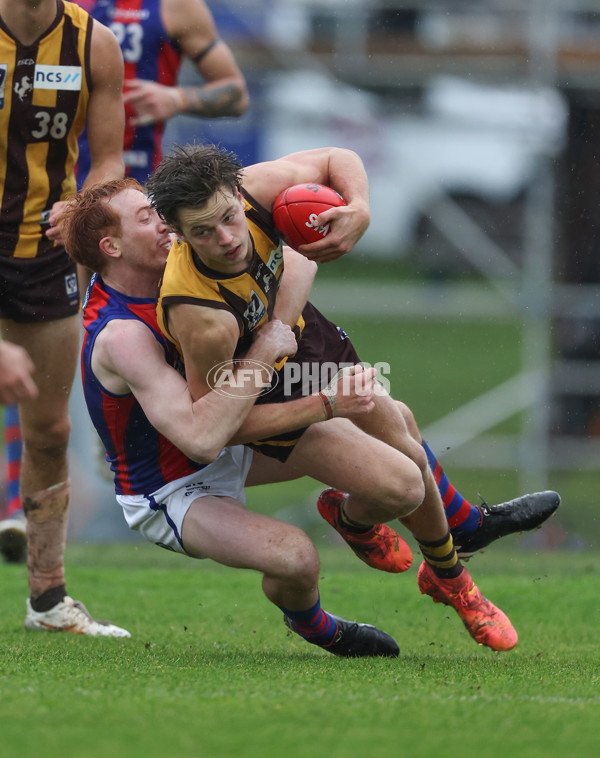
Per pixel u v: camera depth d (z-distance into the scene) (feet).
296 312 41.45
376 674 36.50
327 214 38.52
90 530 99.35
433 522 43.45
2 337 49.70
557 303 112.57
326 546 103.76
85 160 66.33
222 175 35.06
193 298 37.11
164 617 59.21
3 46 47.14
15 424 72.02
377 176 196.03
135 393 39.27
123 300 40.78
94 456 89.51
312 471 41.14
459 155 202.08
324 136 162.50
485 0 143.84
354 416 40.04
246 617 59.52
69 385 50.62
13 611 59.82
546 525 103.40
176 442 38.24
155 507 42.06
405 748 24.79
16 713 27.94
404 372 196.44
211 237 35.55
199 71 75.56
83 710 28.32
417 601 64.75
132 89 70.33
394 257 248.11
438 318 217.56
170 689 31.91
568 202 115.03
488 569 80.69
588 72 116.78
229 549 40.01
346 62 134.51
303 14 136.56
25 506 51.88
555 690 33.55
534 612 60.85
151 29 73.67
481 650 47.98
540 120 116.98
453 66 131.95
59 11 47.88
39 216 48.73
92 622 52.11
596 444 111.24
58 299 49.42
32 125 48.01
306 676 35.47
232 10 135.54
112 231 40.04
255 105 139.33
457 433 128.26
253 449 42.34
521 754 24.59
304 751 24.25
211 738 25.34
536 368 120.57
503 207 202.49
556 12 116.98
